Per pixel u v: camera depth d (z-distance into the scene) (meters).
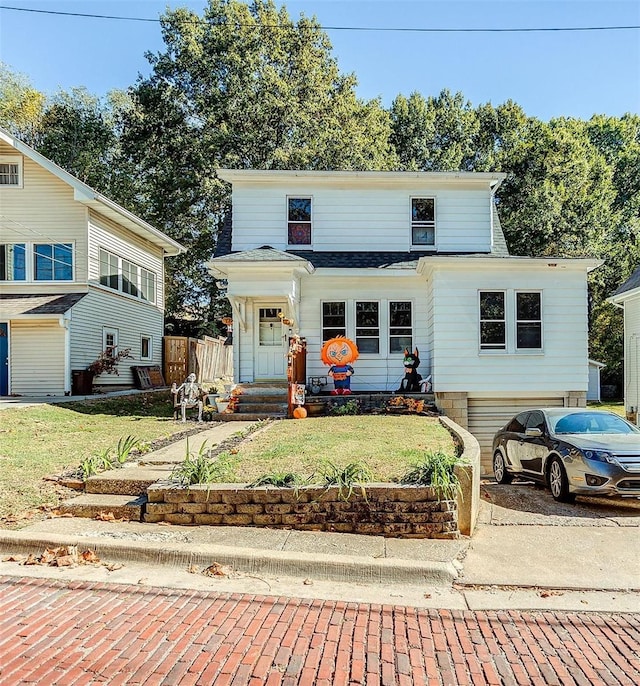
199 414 12.73
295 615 3.97
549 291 13.71
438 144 36.59
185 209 30.19
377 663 3.35
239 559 4.84
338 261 15.21
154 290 24.64
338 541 5.42
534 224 29.39
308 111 29.94
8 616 3.85
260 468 6.80
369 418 11.98
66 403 14.91
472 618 4.05
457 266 13.57
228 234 16.95
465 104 37.31
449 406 13.57
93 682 3.05
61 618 3.83
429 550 5.28
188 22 30.00
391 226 16.12
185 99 29.95
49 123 33.38
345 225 16.09
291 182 16.00
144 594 4.26
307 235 16.08
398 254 15.87
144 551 4.97
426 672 3.29
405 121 35.88
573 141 31.41
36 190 18.64
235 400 13.26
